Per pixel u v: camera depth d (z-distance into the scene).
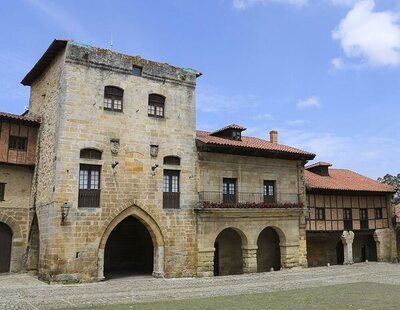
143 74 25.28
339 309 14.87
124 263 29.55
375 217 37.22
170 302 16.30
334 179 37.66
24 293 18.06
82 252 21.69
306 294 18.67
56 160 21.69
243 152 28.25
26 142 25.30
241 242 29.19
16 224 24.73
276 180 30.14
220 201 27.19
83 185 22.47
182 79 26.91
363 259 39.00
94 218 22.28
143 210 24.06
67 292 18.50
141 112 24.83
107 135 23.41
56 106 23.17
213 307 15.17
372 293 19.03
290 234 29.88
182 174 25.86
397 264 34.91
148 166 24.56
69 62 22.75
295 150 31.28
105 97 23.86
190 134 26.62
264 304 15.91
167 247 24.61
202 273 25.50
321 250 35.75
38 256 23.59
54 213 21.19
